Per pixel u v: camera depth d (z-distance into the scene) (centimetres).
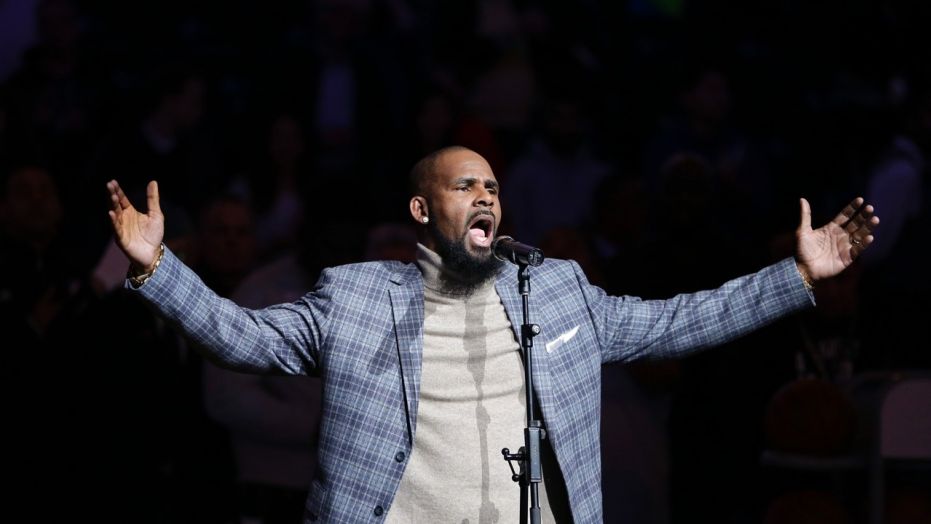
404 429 1142
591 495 1161
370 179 2802
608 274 1917
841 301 1838
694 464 1808
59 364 1725
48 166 2569
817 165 3031
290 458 1792
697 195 1877
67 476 1719
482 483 1134
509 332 1182
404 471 1137
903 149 2736
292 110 2864
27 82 2755
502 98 2942
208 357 1158
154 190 1134
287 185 2738
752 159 2912
